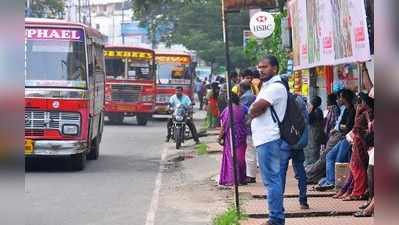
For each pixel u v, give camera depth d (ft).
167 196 37.22
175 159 57.21
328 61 34.19
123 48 99.91
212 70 180.86
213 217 30.66
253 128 25.75
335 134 36.17
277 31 64.90
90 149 52.39
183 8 179.42
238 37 155.02
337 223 27.48
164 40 192.03
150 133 87.25
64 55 46.32
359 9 26.02
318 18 37.37
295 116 25.45
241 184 39.78
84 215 31.09
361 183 32.76
